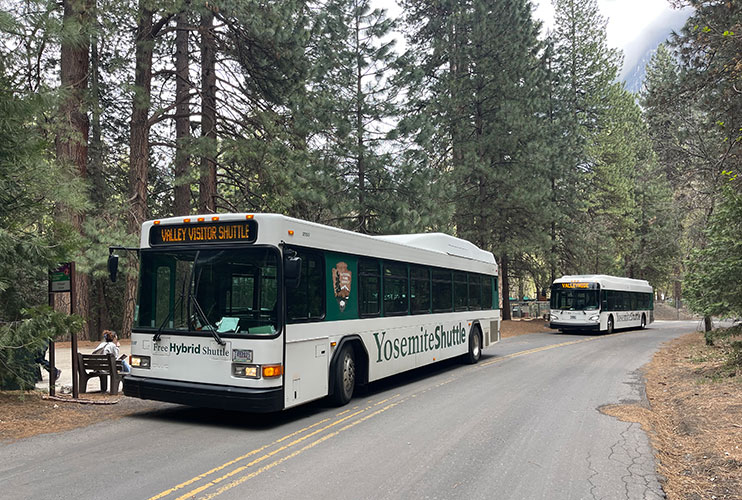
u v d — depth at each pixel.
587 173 43.66
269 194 20.62
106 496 5.07
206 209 20.66
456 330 15.06
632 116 48.94
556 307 29.92
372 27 23.55
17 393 9.58
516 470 6.04
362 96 23.09
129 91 16.95
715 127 18.72
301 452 6.65
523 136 30.45
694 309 12.50
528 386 11.95
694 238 23.58
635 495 5.28
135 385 8.35
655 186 44.47
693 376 12.59
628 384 12.23
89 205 10.67
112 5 14.38
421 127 24.08
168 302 8.37
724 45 14.89
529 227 32.38
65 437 7.24
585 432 7.80
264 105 21.14
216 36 19.23
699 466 6.17
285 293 8.01
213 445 6.93
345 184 23.89
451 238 15.26
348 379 9.81
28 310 8.43
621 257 54.78
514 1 31.00
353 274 10.12
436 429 7.93
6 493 5.13
